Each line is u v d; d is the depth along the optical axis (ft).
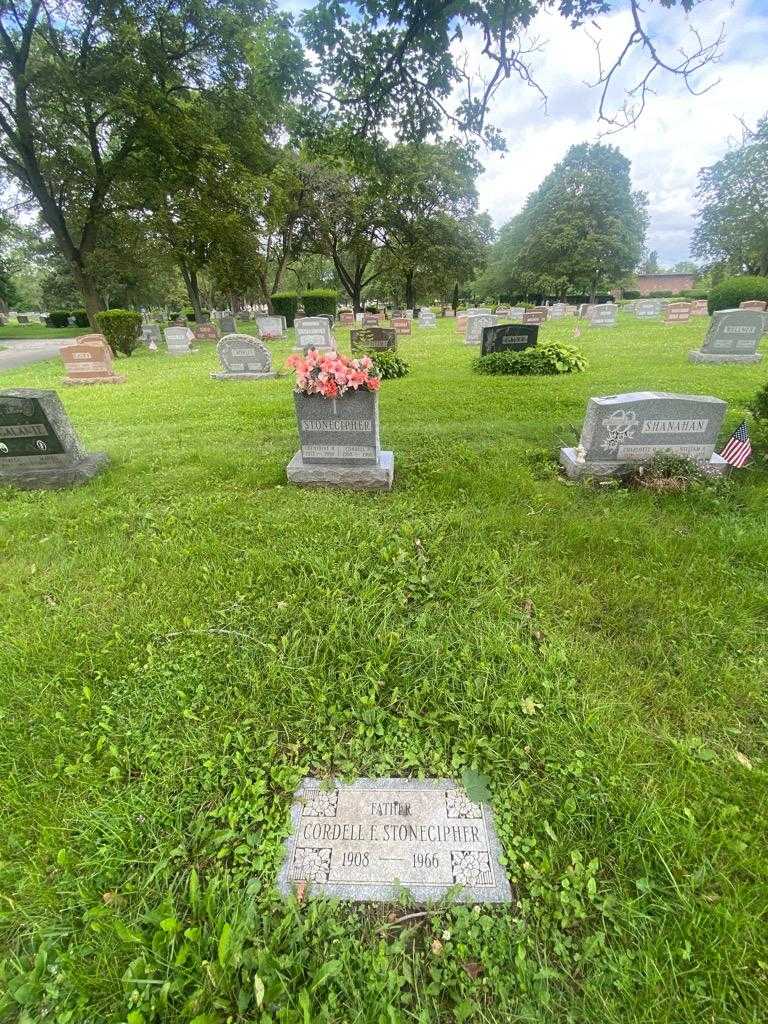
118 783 6.25
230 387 34.60
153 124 49.55
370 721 6.94
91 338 47.78
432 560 10.80
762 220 114.21
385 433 20.61
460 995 4.38
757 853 5.32
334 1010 4.24
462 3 14.29
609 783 5.94
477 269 119.34
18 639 8.49
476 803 5.96
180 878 5.24
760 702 7.11
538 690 7.28
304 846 5.59
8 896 5.16
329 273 166.81
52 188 59.00
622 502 13.37
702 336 53.26
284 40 18.08
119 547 11.82
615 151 131.95
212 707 7.19
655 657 7.93
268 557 10.94
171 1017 4.21
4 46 46.14
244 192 63.62
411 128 20.62
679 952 4.51
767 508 12.71
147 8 49.21
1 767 6.46
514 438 19.58
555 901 4.98
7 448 15.96
